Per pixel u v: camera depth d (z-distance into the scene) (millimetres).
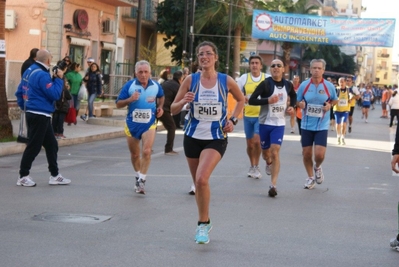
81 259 7930
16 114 27219
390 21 47781
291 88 13516
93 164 17156
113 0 39000
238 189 13859
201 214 8906
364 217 11328
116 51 44031
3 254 8047
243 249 8703
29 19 34906
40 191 12766
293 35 49219
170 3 51031
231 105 29656
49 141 13492
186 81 9023
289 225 10391
